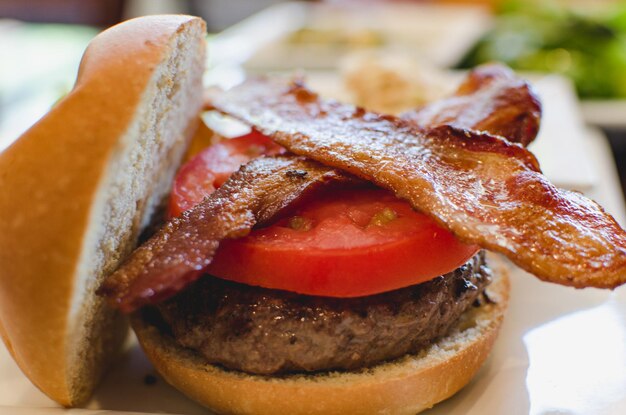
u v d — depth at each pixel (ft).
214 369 0.72
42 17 2.82
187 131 0.89
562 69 1.95
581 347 0.82
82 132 0.64
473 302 0.81
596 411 0.73
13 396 0.77
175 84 0.77
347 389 0.70
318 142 0.73
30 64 2.06
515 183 0.69
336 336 0.70
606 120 1.65
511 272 0.96
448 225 0.64
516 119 0.84
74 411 0.73
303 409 0.71
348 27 2.28
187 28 0.74
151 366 0.83
